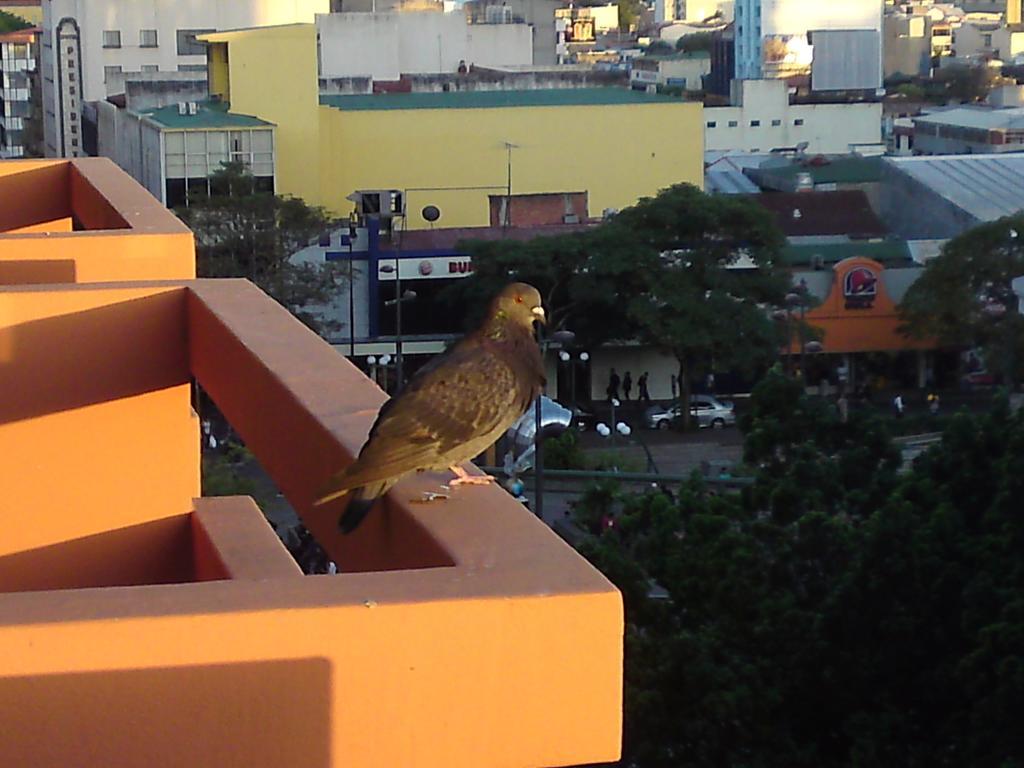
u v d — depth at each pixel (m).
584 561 3.46
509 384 4.00
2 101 79.06
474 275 40.25
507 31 75.06
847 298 42.84
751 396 17.98
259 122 45.97
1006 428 14.89
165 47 66.94
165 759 3.10
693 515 15.20
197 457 7.83
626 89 58.59
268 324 5.62
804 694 13.32
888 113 96.38
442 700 3.23
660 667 13.30
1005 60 124.69
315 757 3.18
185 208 40.38
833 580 14.20
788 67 92.81
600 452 35.28
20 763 3.04
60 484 6.58
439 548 3.55
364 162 48.25
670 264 39.62
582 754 3.31
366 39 67.12
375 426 3.90
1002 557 12.98
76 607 3.13
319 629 3.15
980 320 40.72
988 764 11.57
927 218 49.62
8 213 10.41
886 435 16.55
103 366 6.35
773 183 54.91
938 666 12.69
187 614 3.09
